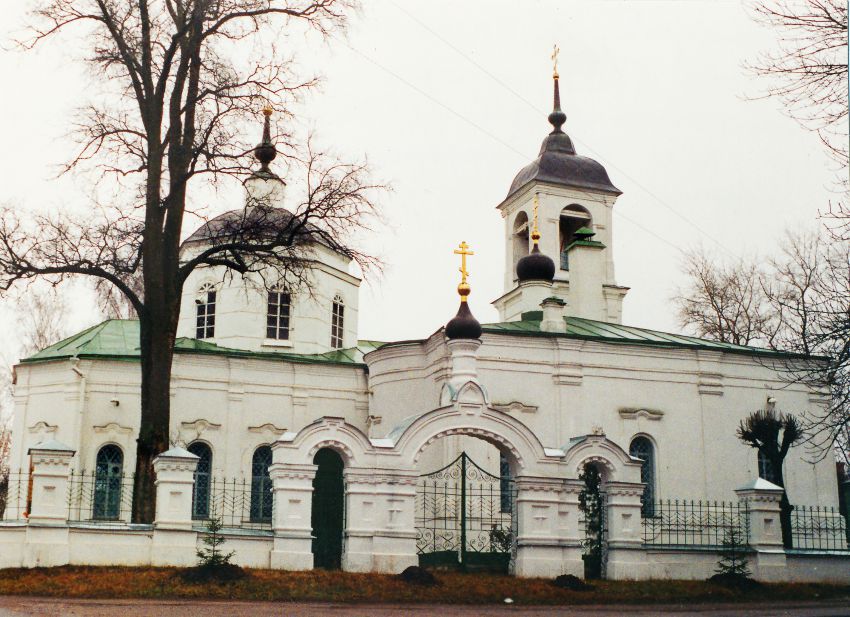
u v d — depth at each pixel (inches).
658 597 974.4
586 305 1674.5
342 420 991.6
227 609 749.9
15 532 898.7
